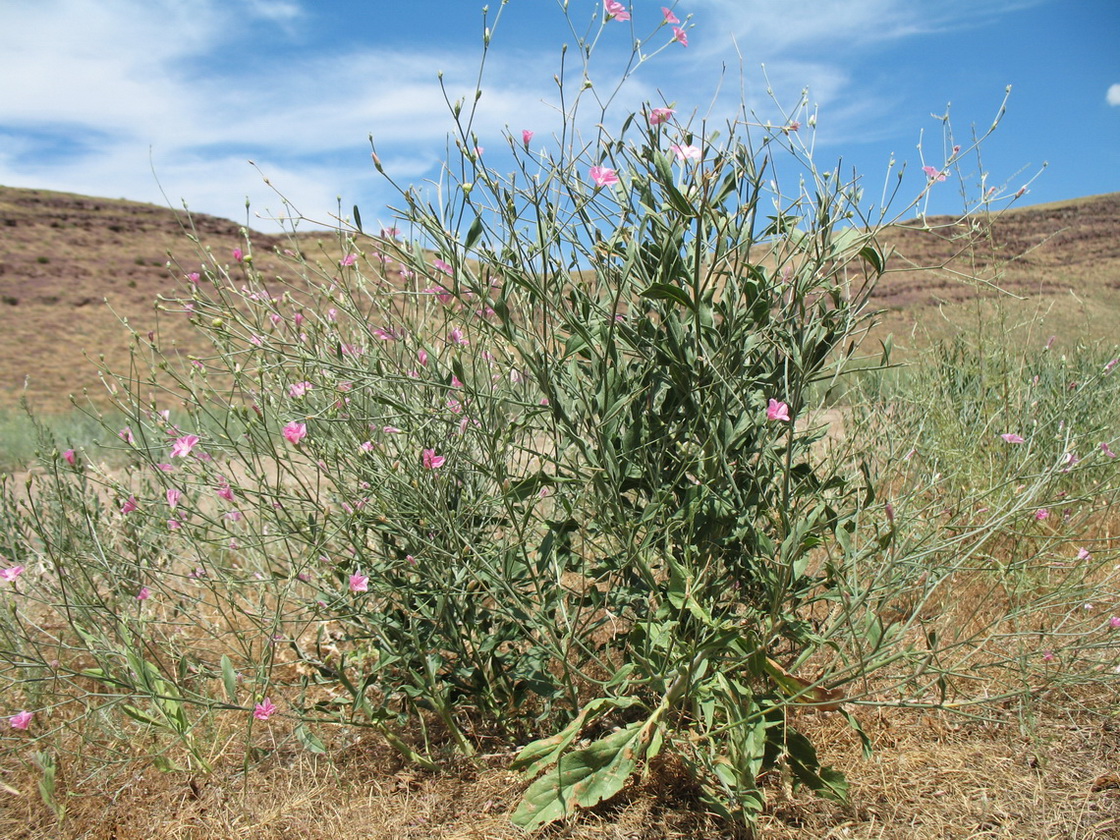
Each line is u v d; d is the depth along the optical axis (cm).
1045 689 229
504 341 210
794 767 192
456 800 209
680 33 194
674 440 212
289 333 237
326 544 251
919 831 188
